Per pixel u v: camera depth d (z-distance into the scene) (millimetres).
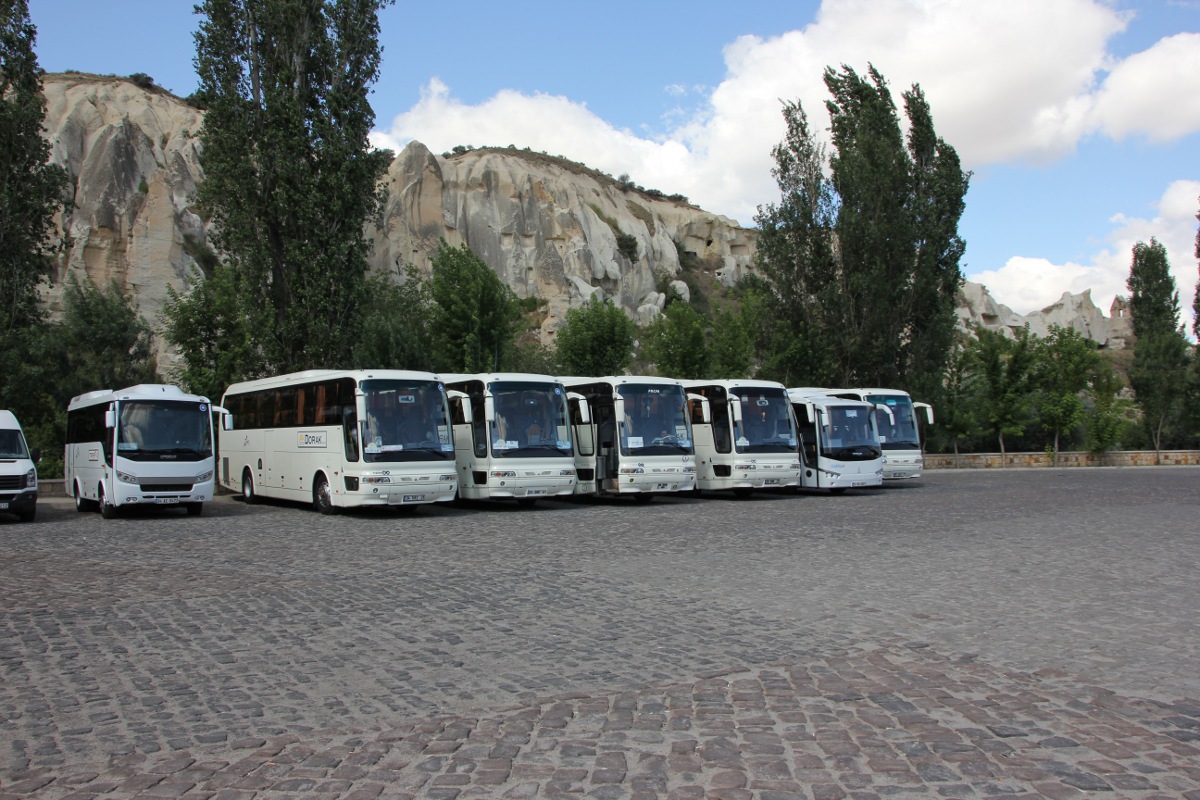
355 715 6668
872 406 30109
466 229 104812
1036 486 32438
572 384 26859
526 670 7867
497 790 5238
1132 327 70250
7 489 21453
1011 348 46625
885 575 12719
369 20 33156
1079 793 5125
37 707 6910
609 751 5859
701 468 27953
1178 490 29906
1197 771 5434
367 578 12734
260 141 31922
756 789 5215
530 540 17172
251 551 15820
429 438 22312
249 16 32125
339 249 32125
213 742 6109
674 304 43312
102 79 95000
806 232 43719
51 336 41812
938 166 44094
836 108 44312
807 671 7766
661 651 8492
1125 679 7469
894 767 5539
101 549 16234
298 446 24656
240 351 31922
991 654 8305
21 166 32750
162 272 67812
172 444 22750
